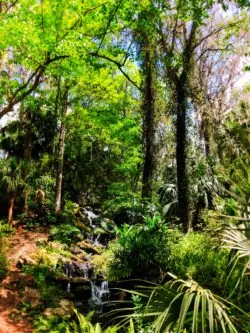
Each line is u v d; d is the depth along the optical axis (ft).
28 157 54.49
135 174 74.69
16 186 51.01
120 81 65.05
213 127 51.39
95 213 76.54
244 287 12.56
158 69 45.65
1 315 27.86
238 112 57.72
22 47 37.65
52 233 48.52
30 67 41.81
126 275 29.35
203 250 24.29
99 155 90.07
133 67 63.93
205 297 8.90
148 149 49.16
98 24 39.75
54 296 32.78
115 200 62.75
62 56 37.63
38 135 57.98
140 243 30.17
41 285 33.86
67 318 28.78
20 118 56.24
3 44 35.88
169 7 40.81
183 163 43.45
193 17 40.34
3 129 55.36
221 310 8.79
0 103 50.57
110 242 44.86
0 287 31.99
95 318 29.63
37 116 57.21
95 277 38.34
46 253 41.06
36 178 59.57
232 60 58.85
